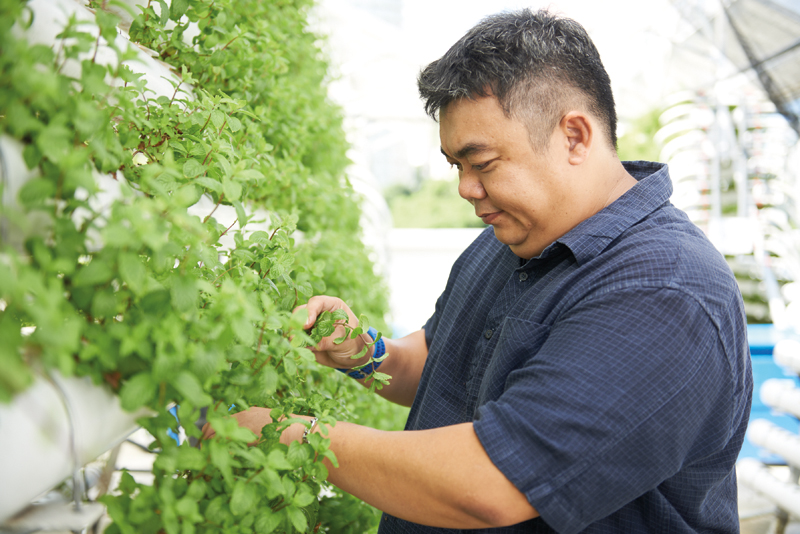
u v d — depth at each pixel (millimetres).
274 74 1573
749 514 2779
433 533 1032
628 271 873
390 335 2121
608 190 1019
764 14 4023
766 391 2584
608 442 772
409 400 1458
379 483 833
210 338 656
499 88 896
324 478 803
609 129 1014
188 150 896
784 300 4598
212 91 1244
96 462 1363
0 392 501
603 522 941
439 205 10562
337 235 2062
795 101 4449
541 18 959
